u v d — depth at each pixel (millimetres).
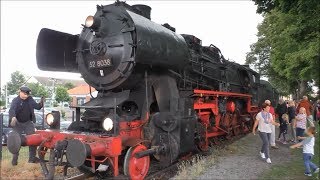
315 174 8250
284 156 10750
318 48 16406
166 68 8453
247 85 17234
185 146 8336
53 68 8750
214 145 12203
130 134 7516
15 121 8562
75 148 6168
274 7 15117
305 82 33625
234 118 14789
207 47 13164
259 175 8148
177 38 8906
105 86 8008
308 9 12695
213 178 7652
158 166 9172
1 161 9289
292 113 15078
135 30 7441
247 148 11883
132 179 7090
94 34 8219
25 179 7809
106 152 6582
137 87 8148
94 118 7762
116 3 8125
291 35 15297
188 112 8680
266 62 43312
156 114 7945
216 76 13148
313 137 8375
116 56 7695
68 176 8227
